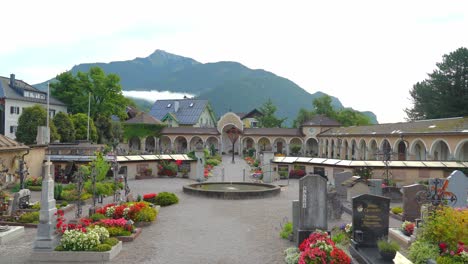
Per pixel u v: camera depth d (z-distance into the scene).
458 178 18.61
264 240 15.99
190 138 72.12
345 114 86.25
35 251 13.09
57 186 23.91
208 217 20.47
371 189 23.59
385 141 46.16
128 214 18.11
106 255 13.12
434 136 37.09
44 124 45.25
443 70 56.94
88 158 33.00
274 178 38.00
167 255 13.88
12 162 29.34
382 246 12.73
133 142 72.69
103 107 62.88
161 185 33.19
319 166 36.28
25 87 58.12
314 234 13.30
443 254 11.63
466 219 12.21
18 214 18.78
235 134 60.25
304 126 70.19
